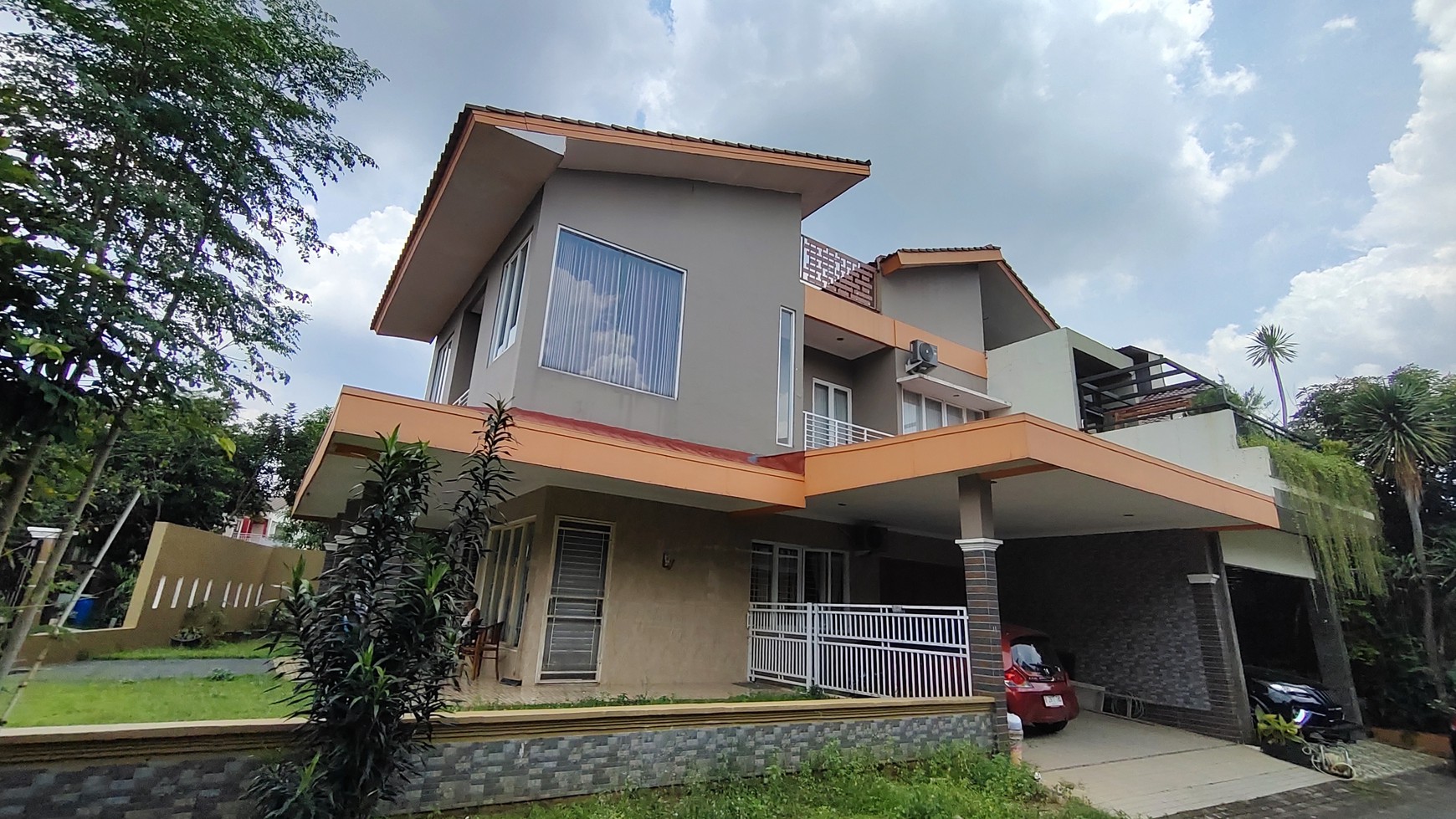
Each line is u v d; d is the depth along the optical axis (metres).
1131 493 8.90
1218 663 10.85
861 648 9.00
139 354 3.97
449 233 11.45
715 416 11.01
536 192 10.41
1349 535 13.19
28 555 5.34
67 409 3.58
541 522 9.47
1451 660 13.90
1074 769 8.02
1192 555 11.52
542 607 9.19
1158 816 6.67
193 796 3.75
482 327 11.59
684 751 5.69
